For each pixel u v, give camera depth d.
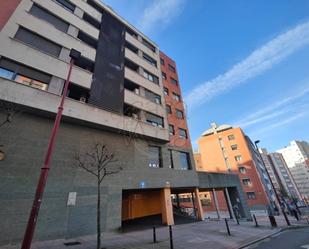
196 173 22.27
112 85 17.19
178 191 24.09
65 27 16.28
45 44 14.18
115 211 13.34
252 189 46.16
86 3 19.27
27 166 10.49
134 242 9.84
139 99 19.58
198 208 20.73
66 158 12.22
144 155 17.56
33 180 10.43
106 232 12.31
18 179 9.98
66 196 11.38
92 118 14.11
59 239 10.27
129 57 21.52
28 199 9.97
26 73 12.31
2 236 8.80
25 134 11.05
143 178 16.39
